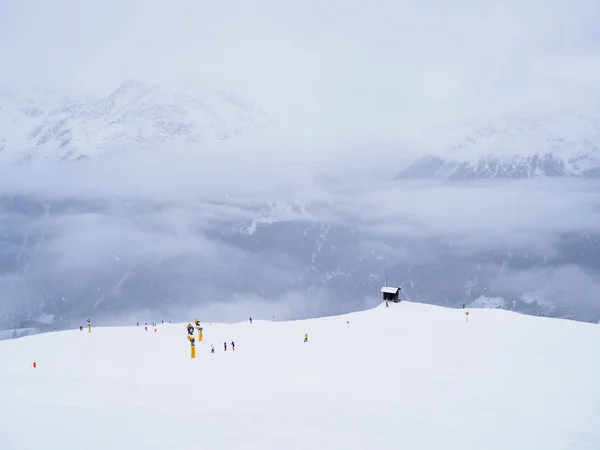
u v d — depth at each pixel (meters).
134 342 72.25
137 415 20.36
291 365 49.19
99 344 70.25
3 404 21.53
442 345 58.69
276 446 17.59
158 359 55.75
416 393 33.16
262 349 62.94
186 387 32.00
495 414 26.45
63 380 31.83
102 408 21.44
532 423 24.41
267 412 22.67
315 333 76.94
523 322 73.62
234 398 27.19
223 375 42.53
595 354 49.59
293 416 22.16
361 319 88.56
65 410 20.44
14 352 63.31
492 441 20.83
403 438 19.83
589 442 21.44
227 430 19.02
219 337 76.94
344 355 55.19
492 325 72.31
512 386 35.41
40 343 72.06
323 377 41.16
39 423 18.20
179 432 18.30
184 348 65.75
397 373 42.56
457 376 40.03
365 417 22.95
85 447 16.06
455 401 30.25
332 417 22.50
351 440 19.02
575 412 27.23
